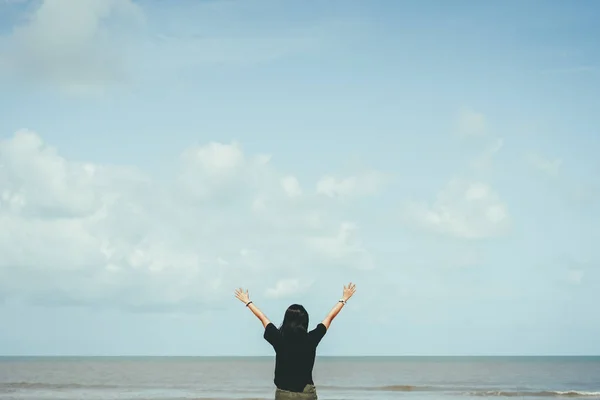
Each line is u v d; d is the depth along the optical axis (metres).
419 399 42.44
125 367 126.00
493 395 46.28
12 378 71.94
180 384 61.00
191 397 42.91
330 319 6.67
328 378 79.44
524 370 109.19
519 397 44.16
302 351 6.41
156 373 92.00
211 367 132.25
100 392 47.72
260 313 6.67
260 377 78.81
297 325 6.49
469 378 78.00
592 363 175.25
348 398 43.44
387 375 88.50
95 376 79.38
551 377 80.31
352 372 102.56
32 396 42.69
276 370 6.48
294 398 6.34
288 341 6.44
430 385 60.88
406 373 96.50
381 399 42.34
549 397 44.19
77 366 129.62
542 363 178.62
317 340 6.50
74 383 60.31
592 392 47.50
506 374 90.38
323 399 42.56
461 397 44.41
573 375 86.38
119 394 45.81
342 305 6.73
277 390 6.42
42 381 64.62
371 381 70.00
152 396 43.88
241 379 72.50
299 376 6.39
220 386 57.62
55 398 40.88
